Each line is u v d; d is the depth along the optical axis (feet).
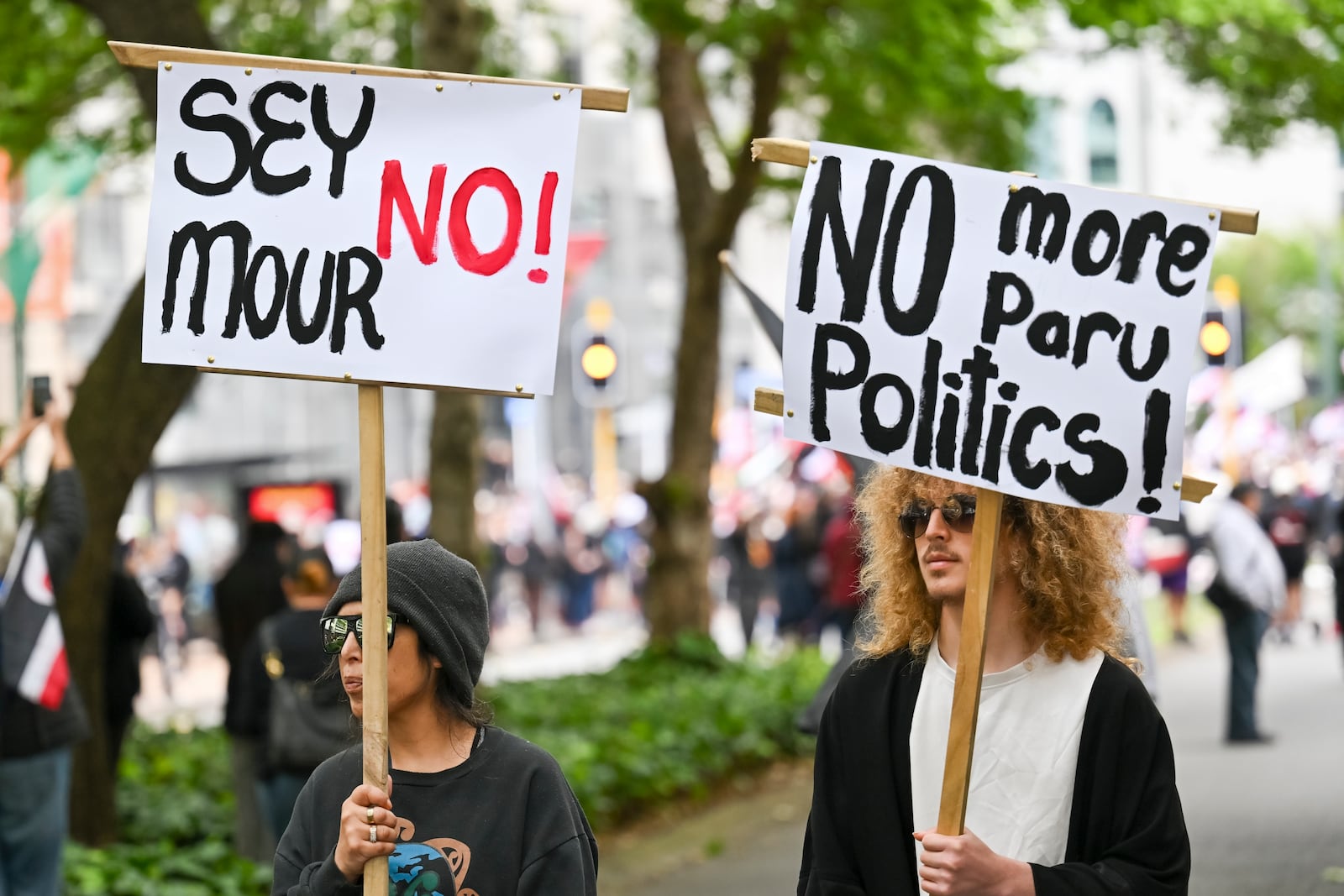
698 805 44.01
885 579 14.03
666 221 167.53
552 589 119.03
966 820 13.25
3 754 23.70
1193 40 56.13
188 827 35.99
